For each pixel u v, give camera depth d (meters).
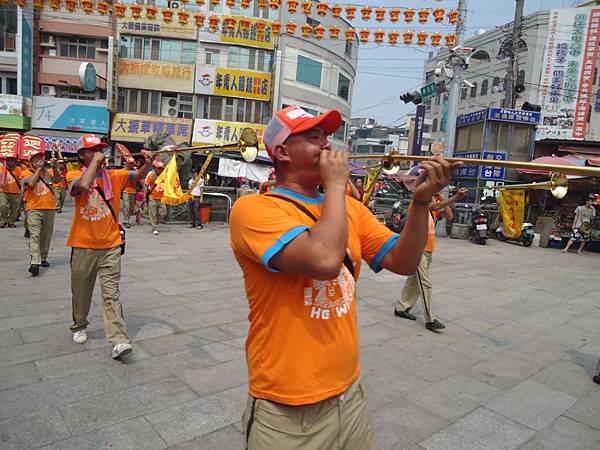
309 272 1.26
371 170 3.54
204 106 22.58
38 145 9.74
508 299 6.29
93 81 20.14
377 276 7.21
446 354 4.04
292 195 1.48
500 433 2.78
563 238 13.06
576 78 26.11
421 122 16.61
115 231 3.60
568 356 4.16
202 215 13.51
